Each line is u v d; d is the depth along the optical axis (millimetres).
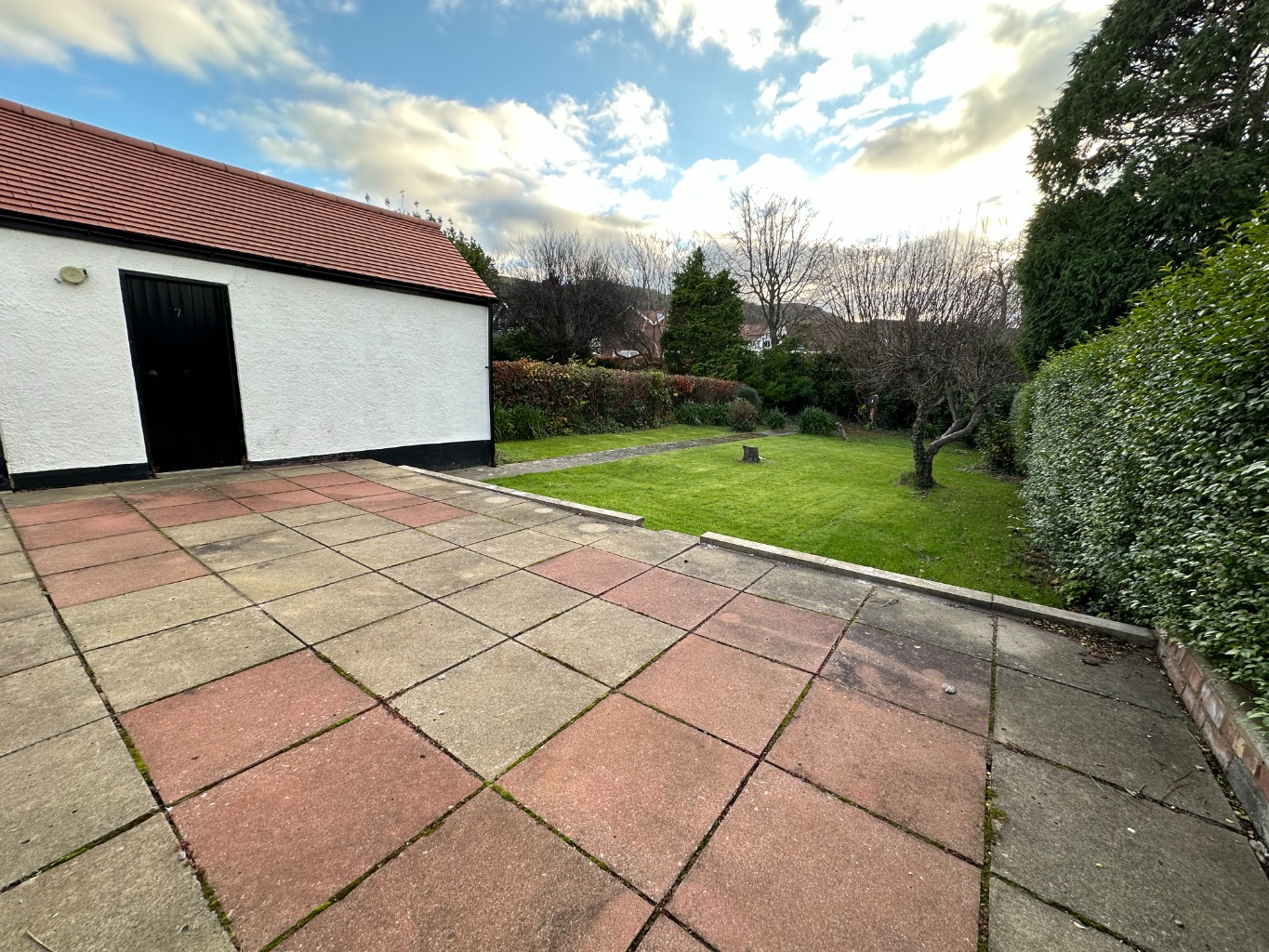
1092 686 2635
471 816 1688
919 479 9156
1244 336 2273
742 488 8336
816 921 1408
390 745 2006
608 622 3111
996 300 10484
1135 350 3389
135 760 1860
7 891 1369
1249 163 7508
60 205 5285
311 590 3363
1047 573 4969
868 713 2355
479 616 3113
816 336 20094
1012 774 2014
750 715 2301
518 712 2242
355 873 1470
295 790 1758
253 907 1360
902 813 1802
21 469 5324
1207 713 2273
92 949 1241
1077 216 9297
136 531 4324
